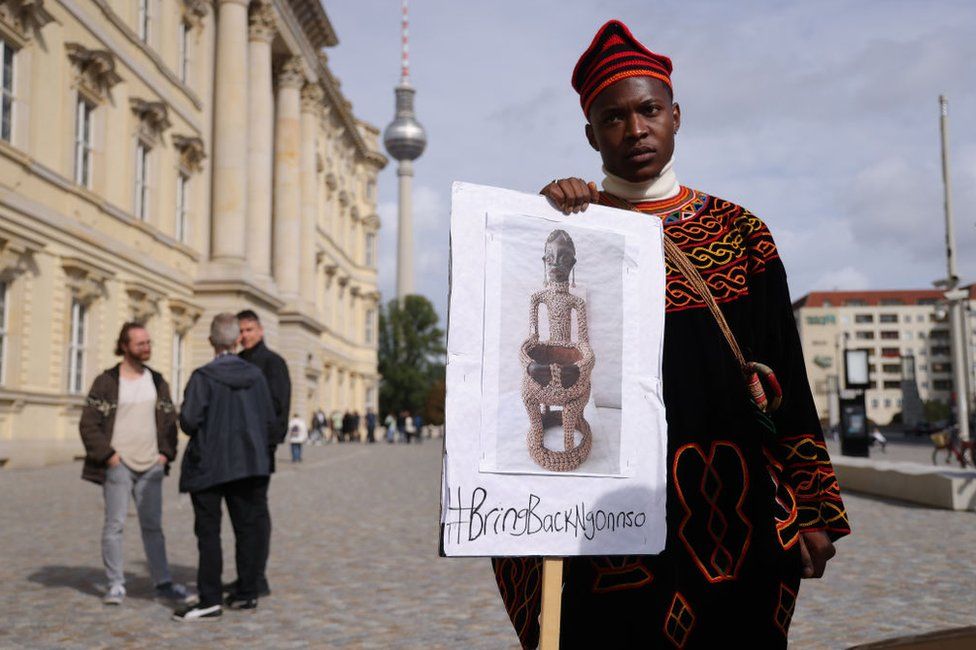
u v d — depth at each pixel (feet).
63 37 73.61
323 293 183.32
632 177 8.21
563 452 7.17
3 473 62.13
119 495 21.18
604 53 8.19
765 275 7.88
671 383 7.67
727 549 7.39
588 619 7.37
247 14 122.31
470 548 6.82
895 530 32.73
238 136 112.37
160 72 95.20
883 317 488.85
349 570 25.62
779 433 7.70
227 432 19.70
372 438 187.21
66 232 73.36
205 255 109.19
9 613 19.86
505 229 7.25
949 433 69.10
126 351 21.80
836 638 16.92
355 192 217.77
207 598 19.39
